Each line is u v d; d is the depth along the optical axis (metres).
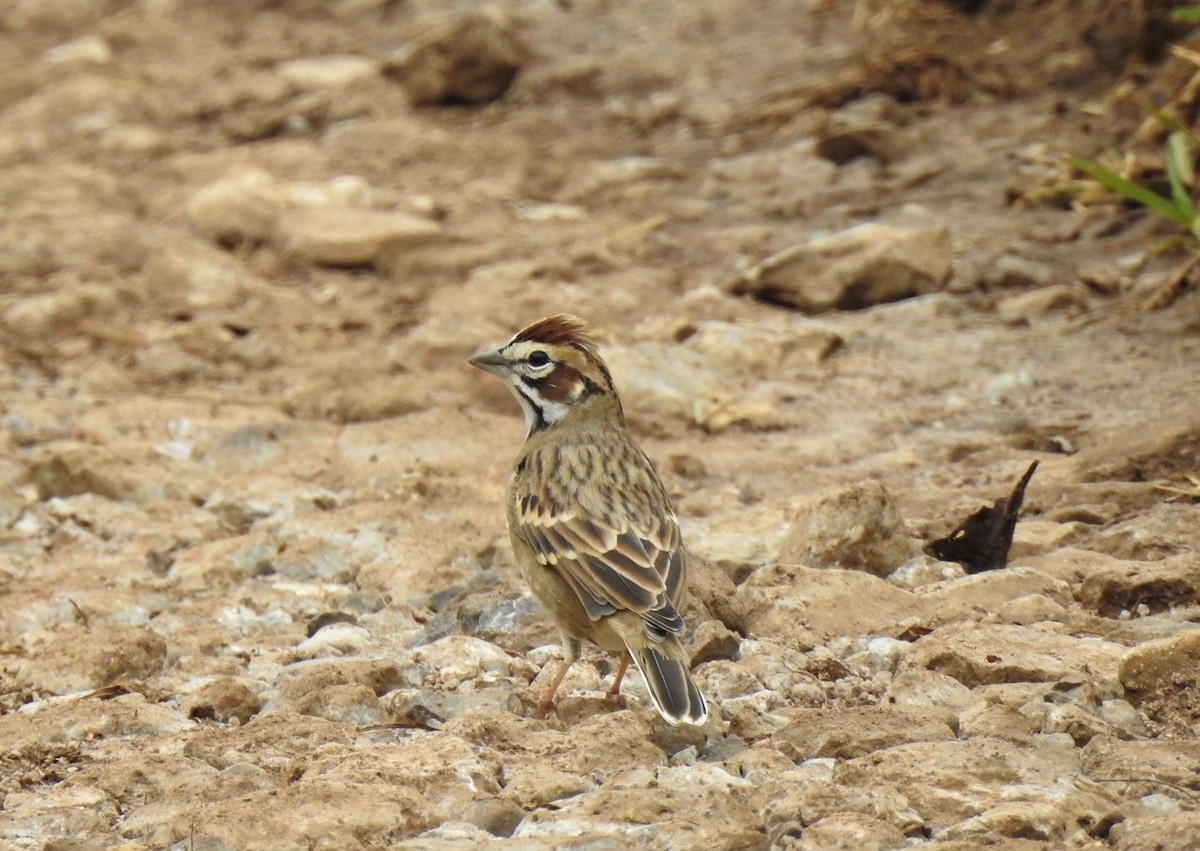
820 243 16.88
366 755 8.45
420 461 13.67
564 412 9.95
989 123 20.44
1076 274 16.66
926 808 7.47
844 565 10.79
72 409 15.43
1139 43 19.78
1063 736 8.21
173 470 13.61
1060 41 21.77
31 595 11.40
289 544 12.09
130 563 11.95
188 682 10.02
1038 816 7.26
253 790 8.18
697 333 16.06
